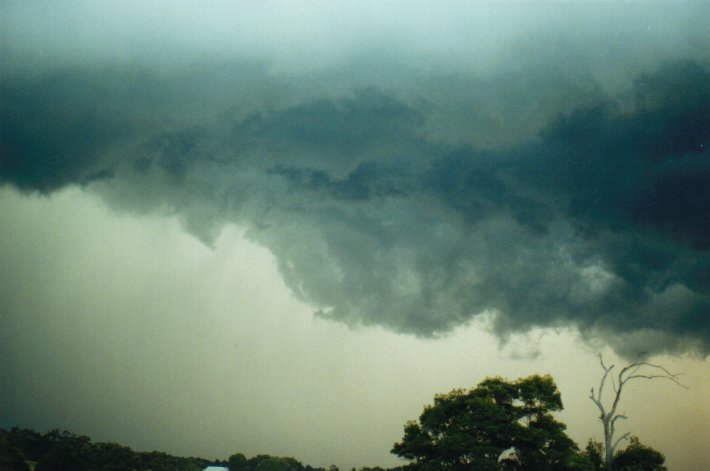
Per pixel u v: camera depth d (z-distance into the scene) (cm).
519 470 4128
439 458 4097
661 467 4378
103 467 6962
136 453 7569
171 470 7494
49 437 7162
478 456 3959
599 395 4734
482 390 4381
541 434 3997
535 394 4266
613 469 4391
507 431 4050
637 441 4522
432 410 4369
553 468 3994
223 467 7981
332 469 8281
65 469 6681
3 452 6119
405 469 4359
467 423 4091
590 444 4559
